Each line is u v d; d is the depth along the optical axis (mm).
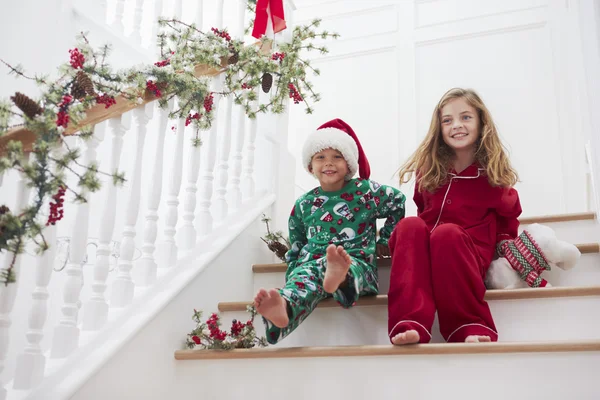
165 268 1650
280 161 2301
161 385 1497
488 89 2885
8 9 1938
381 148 2996
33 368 1225
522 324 1496
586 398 1203
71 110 1220
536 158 2719
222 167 1968
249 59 1854
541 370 1240
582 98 2203
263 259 2098
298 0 3344
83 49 1412
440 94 2969
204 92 1687
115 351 1370
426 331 1415
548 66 2812
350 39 3199
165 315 1553
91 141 1432
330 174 1847
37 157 1126
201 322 1678
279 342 1687
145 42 3119
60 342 1318
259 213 2086
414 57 3055
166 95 1623
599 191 1604
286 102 2393
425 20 3092
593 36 1642
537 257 1630
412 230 1579
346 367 1377
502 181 1787
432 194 1879
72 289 1353
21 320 1938
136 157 1598
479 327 1431
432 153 1908
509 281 1640
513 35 2916
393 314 1490
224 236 1878
